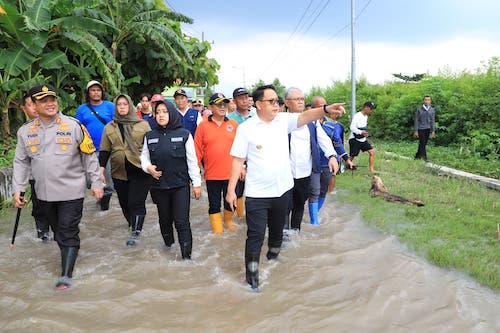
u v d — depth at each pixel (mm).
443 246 4324
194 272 3875
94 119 5871
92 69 10086
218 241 4820
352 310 3117
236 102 5617
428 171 9453
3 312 3094
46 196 3572
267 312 3115
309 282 3635
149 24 11141
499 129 11664
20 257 4305
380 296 3326
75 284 3576
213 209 5105
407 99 15617
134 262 4109
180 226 4105
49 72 9992
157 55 12453
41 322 2902
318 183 5230
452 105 13500
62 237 3668
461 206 6199
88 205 6574
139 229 4824
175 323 2938
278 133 3549
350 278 3707
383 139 17266
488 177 8945
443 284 3545
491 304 3211
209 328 2875
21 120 10266
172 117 4078
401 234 4820
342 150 5973
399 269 3850
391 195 6629
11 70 8344
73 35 9070
